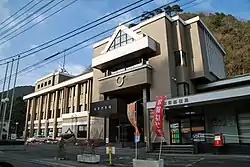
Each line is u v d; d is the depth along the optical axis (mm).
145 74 23906
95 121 30000
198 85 25391
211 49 28500
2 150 22984
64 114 41438
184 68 23953
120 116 27781
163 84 23141
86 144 24047
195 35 25359
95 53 32156
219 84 23969
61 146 16625
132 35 26188
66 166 12688
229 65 49250
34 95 52875
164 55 23922
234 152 16125
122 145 25031
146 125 22922
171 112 21641
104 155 17891
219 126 19422
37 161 14781
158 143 20766
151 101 22906
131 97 29266
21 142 32750
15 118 62906
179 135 21078
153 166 10250
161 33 24812
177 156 16094
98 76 30562
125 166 12477
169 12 29688
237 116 18703
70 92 44188
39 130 49344
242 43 51250
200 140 19219
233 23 57094
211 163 12320
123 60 27047
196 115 20688
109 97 28703
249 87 16031
